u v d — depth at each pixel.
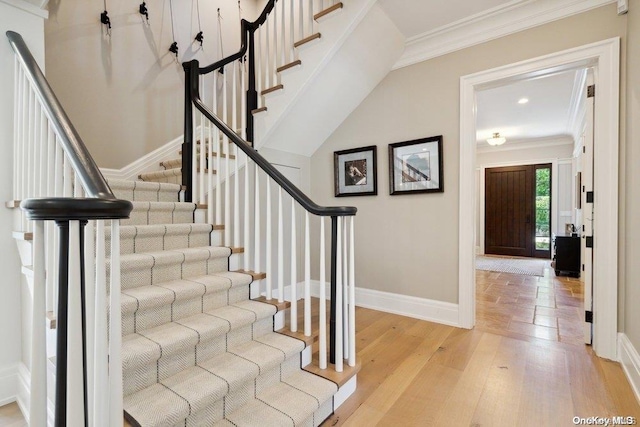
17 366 1.82
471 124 2.72
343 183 3.52
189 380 1.42
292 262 1.94
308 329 1.90
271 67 3.47
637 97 1.93
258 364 1.56
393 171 3.15
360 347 2.40
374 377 1.98
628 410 1.64
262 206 3.23
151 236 2.06
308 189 3.78
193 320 1.72
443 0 2.38
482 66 2.66
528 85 3.82
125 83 3.09
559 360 2.16
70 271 0.77
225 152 2.48
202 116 2.54
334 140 3.59
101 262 0.85
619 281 2.12
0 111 1.79
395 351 2.33
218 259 2.23
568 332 2.66
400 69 3.11
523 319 3.00
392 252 3.19
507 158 7.30
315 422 1.53
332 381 1.67
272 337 1.88
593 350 2.30
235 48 4.10
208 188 2.54
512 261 6.52
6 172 1.81
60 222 0.77
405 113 3.08
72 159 1.02
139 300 1.55
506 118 5.11
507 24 2.52
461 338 2.55
